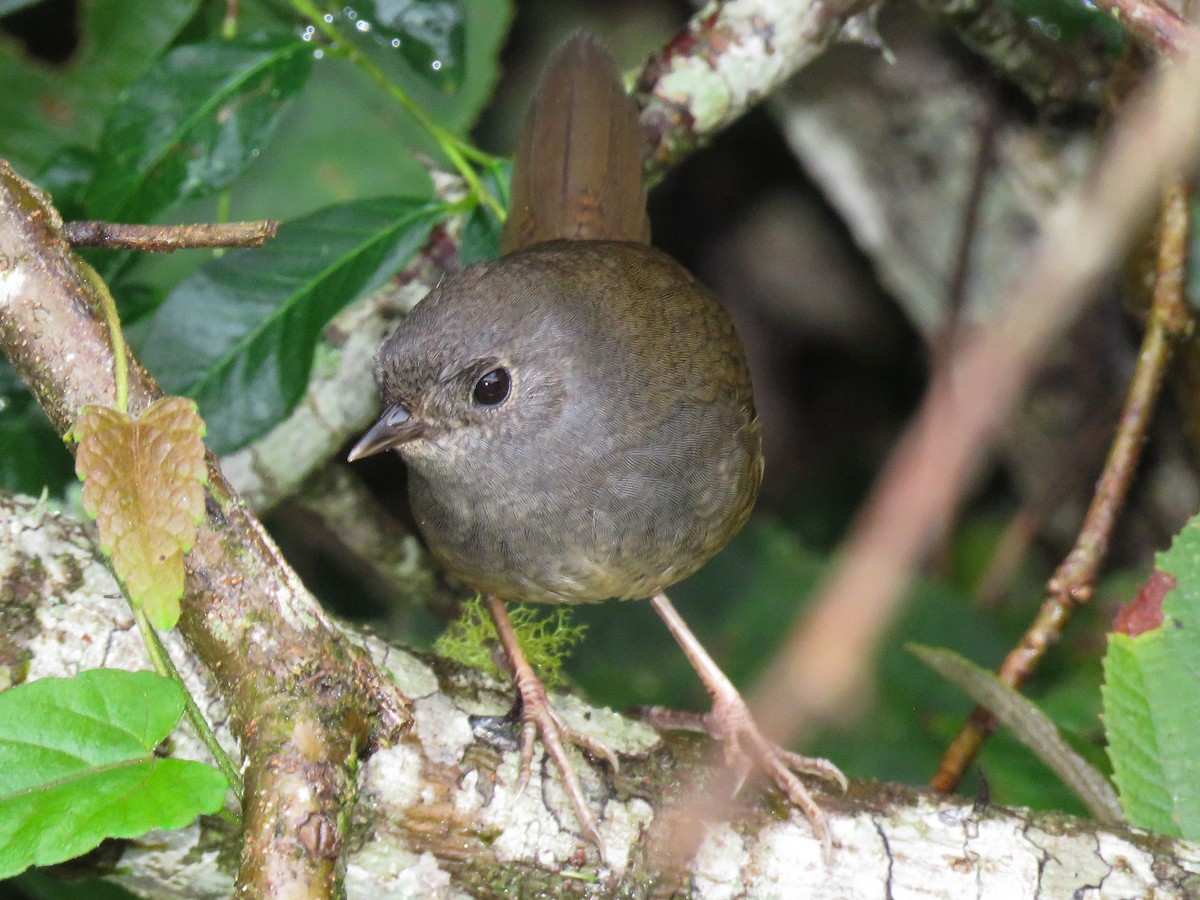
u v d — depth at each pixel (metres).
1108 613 9.91
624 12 11.52
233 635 4.36
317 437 7.97
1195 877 5.49
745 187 12.49
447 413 6.44
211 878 5.16
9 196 4.71
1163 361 7.43
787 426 12.73
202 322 6.75
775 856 5.53
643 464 6.62
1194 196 8.00
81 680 4.18
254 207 8.94
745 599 10.06
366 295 6.88
